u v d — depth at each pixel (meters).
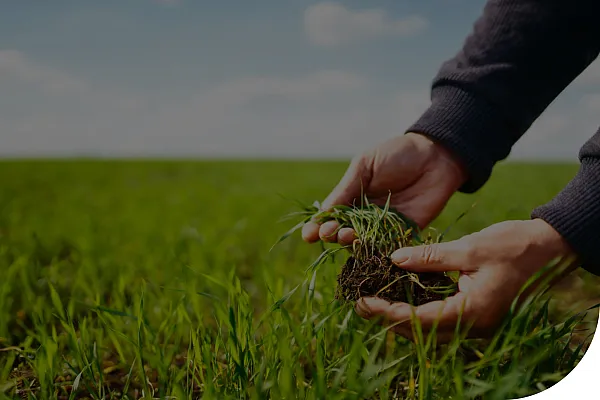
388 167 0.81
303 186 3.74
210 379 0.63
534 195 2.34
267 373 0.67
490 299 0.66
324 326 0.73
